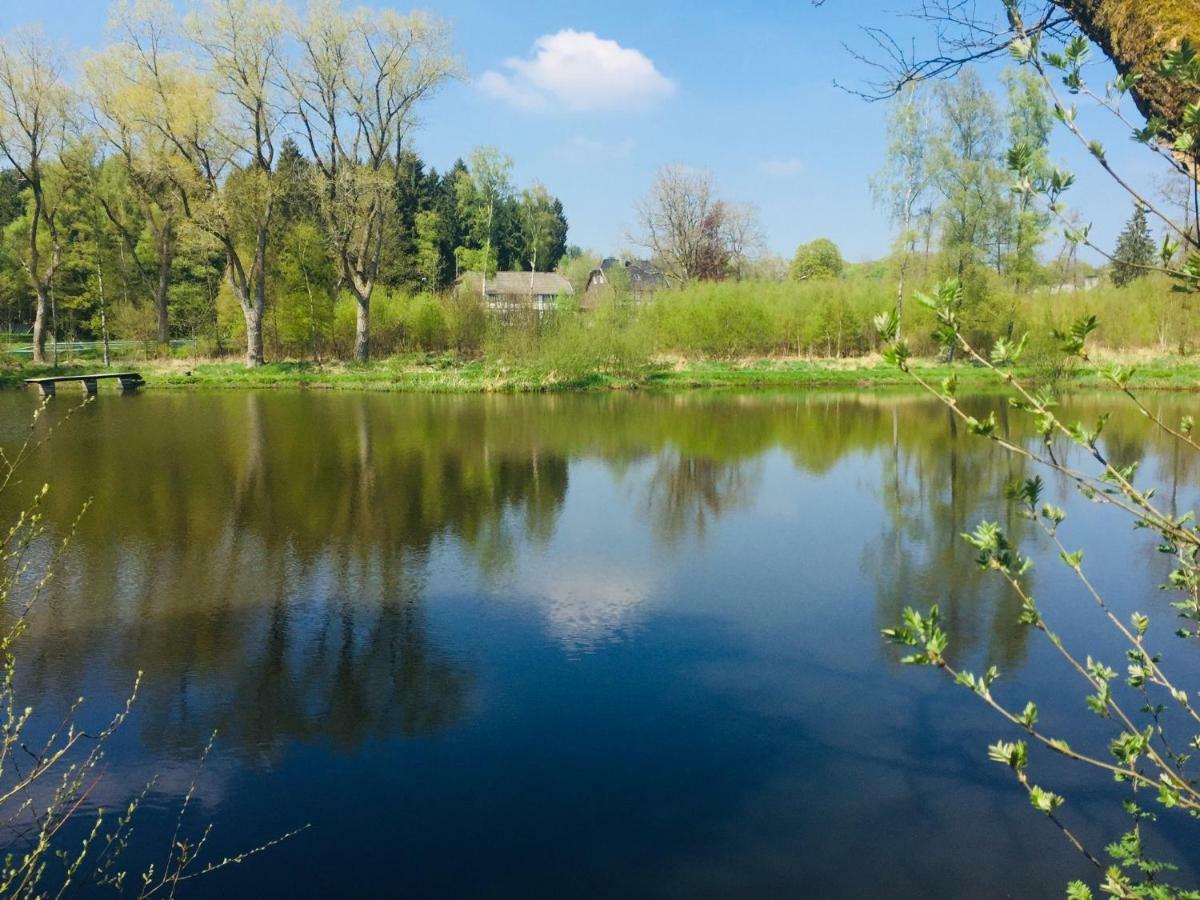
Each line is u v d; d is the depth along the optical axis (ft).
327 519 36.58
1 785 16.10
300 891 13.44
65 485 42.98
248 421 68.39
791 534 34.40
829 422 69.46
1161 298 107.65
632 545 32.73
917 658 6.88
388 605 26.07
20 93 108.17
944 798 15.97
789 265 232.53
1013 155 6.31
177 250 137.59
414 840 14.75
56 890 13.28
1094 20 8.29
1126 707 19.13
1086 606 25.59
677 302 123.03
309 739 18.11
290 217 125.49
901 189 109.60
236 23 98.73
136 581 28.22
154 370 107.14
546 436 61.05
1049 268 116.67
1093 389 86.79
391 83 107.86
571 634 23.77
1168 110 7.57
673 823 15.24
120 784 16.34
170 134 100.12
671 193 175.42
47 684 20.53
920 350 114.83
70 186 117.60
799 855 14.35
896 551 31.89
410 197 185.16
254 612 25.44
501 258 228.02
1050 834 14.85
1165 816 15.25
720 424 68.18
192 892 13.42
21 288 140.15
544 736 18.26
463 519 36.76
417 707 19.48
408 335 124.16
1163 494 40.96
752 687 20.51
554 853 14.43
